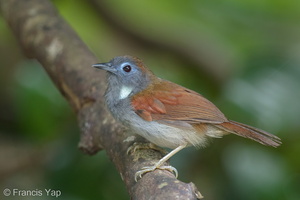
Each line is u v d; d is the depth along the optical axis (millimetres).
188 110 8633
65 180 10805
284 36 13586
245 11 13734
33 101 11695
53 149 11289
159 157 7949
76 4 14914
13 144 12867
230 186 10680
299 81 11234
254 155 10805
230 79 11305
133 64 9102
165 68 14234
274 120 10633
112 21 14594
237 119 10672
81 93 9664
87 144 9086
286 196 10641
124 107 8711
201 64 14141
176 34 14672
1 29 14742
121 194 10719
